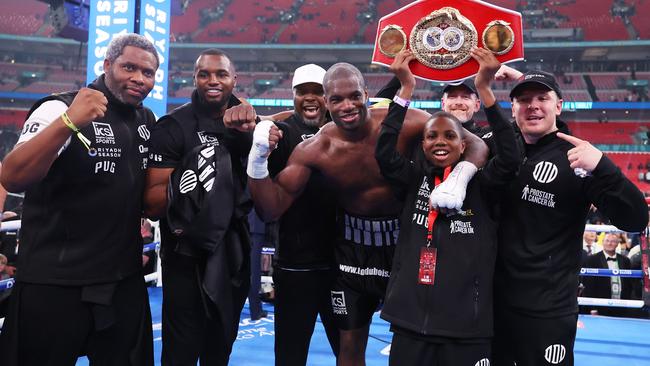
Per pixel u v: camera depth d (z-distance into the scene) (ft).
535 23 93.81
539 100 7.59
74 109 6.23
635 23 90.12
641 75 85.51
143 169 7.85
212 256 7.72
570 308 7.53
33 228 7.09
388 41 7.78
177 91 90.02
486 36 7.37
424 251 7.25
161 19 20.90
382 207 8.38
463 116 10.34
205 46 94.84
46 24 95.09
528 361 7.57
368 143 8.25
